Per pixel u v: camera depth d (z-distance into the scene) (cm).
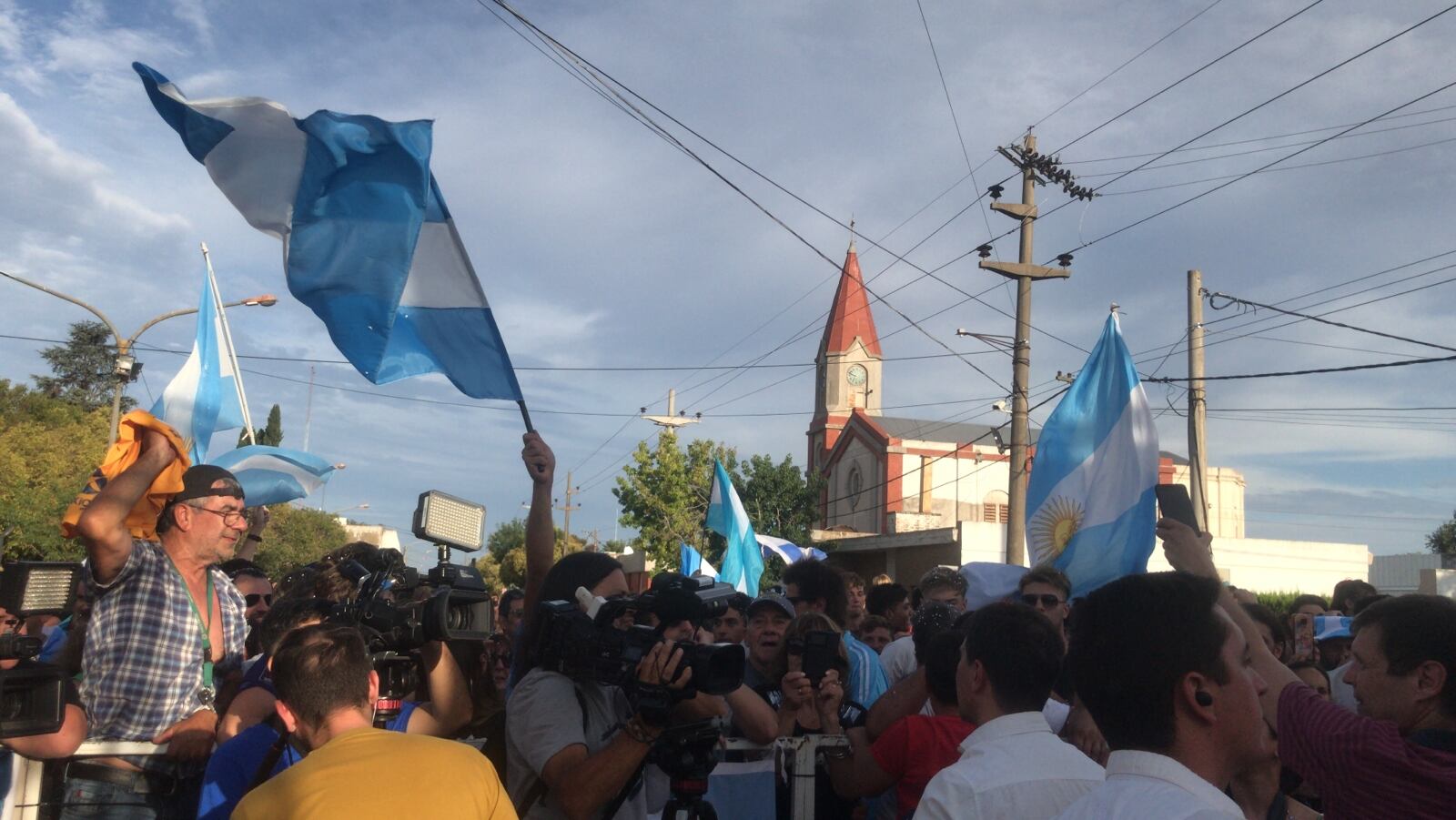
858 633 753
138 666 390
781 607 562
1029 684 299
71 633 439
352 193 518
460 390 549
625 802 351
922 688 448
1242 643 227
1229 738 218
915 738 399
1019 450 1816
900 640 672
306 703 280
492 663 506
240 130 522
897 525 4541
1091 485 692
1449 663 301
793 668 460
